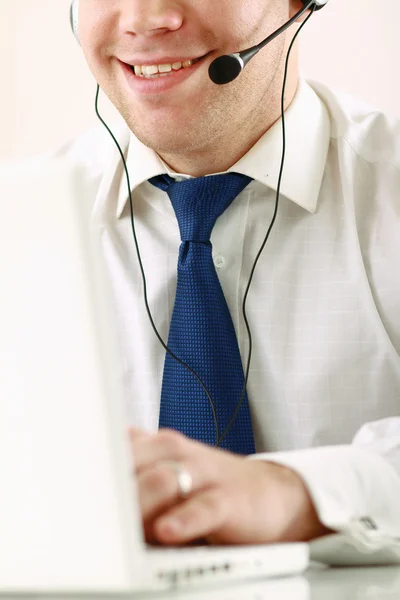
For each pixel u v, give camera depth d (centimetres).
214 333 176
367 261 191
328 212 193
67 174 64
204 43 178
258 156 191
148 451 88
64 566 68
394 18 254
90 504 67
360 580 85
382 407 185
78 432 67
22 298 66
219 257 189
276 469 94
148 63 180
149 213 201
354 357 186
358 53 256
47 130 292
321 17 256
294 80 199
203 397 173
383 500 96
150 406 191
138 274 197
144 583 69
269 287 189
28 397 67
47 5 289
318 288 189
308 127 197
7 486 69
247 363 183
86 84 288
